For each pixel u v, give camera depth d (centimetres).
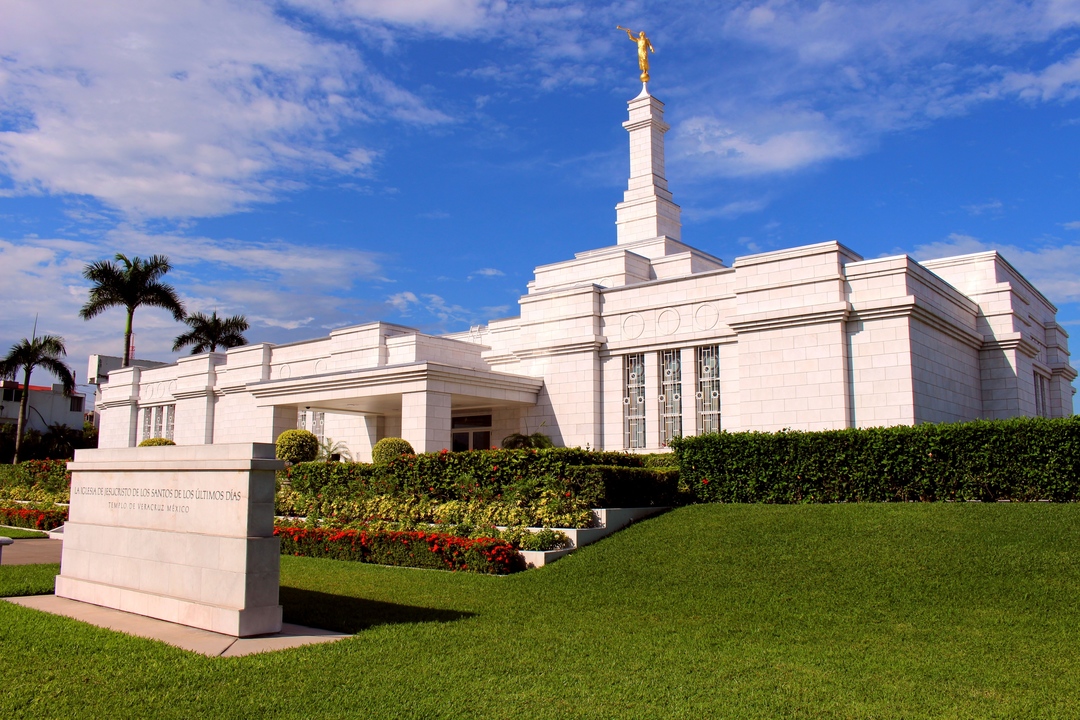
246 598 915
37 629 935
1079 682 739
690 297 2525
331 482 1997
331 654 835
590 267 3023
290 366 3522
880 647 873
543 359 2808
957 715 656
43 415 6444
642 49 3331
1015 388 2497
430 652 849
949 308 2347
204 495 998
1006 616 970
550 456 1680
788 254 2270
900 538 1309
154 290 4531
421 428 2453
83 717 644
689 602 1113
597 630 966
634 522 1653
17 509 2356
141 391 4394
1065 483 1504
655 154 3297
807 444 1748
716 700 694
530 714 657
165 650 840
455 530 1622
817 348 2177
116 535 1129
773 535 1408
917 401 2069
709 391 2462
